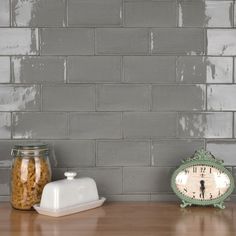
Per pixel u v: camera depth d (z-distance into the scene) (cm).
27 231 153
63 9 191
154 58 192
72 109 193
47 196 171
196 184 183
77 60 192
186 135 194
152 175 194
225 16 192
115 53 192
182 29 192
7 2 190
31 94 192
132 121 193
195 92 193
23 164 177
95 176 194
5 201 192
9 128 192
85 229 155
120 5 191
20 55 191
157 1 192
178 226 160
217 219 168
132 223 162
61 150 193
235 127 193
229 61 192
